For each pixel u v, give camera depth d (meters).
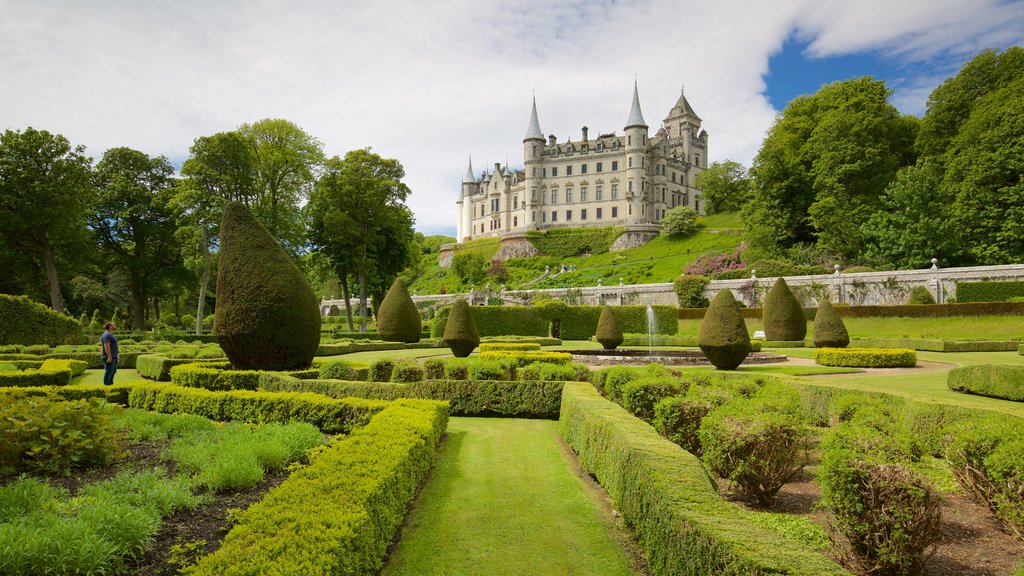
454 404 10.89
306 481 4.47
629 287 46.69
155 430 7.49
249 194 34.75
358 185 39.66
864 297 35.81
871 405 7.75
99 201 37.75
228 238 13.05
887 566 3.95
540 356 15.43
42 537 3.53
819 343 22.80
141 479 5.29
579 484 6.49
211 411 9.41
